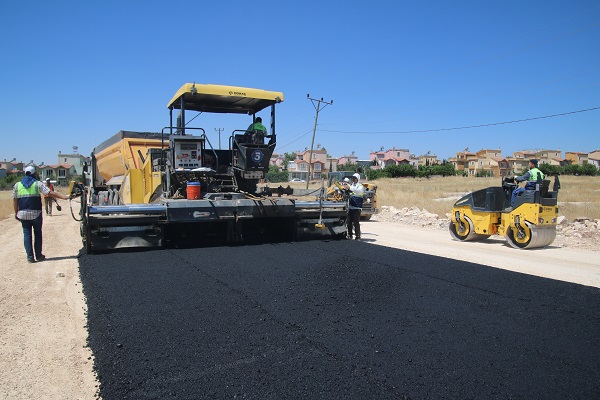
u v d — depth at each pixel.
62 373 3.49
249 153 8.88
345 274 6.29
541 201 9.00
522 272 6.84
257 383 3.21
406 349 3.79
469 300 5.16
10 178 60.78
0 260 7.94
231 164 9.28
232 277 6.07
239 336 4.05
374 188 15.36
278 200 8.49
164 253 7.65
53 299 5.38
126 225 7.69
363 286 5.69
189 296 5.22
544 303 5.09
